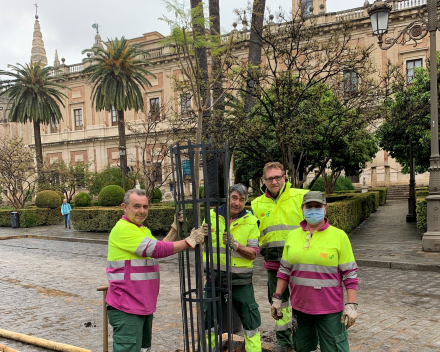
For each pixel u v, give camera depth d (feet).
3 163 86.48
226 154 10.03
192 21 10.37
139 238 9.62
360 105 34.86
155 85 128.67
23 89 99.60
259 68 33.83
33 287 25.81
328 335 9.58
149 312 9.88
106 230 59.36
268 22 34.19
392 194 89.76
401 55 93.91
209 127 32.24
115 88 92.17
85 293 23.66
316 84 36.94
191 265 32.32
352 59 33.30
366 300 19.79
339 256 9.66
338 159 57.36
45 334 16.46
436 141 30.78
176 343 14.66
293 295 10.07
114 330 9.86
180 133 37.24
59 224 77.36
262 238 13.30
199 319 10.21
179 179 10.08
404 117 43.32
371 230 44.83
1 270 32.50
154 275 10.14
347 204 40.88
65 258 38.40
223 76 26.84
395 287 22.16
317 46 34.01
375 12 31.19
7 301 22.30
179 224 10.33
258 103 36.83
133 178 74.33
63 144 145.59
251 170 55.77
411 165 49.49
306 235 9.93
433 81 30.07
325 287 9.59
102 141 138.62
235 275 11.64
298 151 41.70
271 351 13.01
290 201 12.89
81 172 98.02
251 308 11.68
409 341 13.98
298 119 32.40
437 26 29.43
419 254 29.53
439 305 18.47
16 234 62.28
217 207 10.09
